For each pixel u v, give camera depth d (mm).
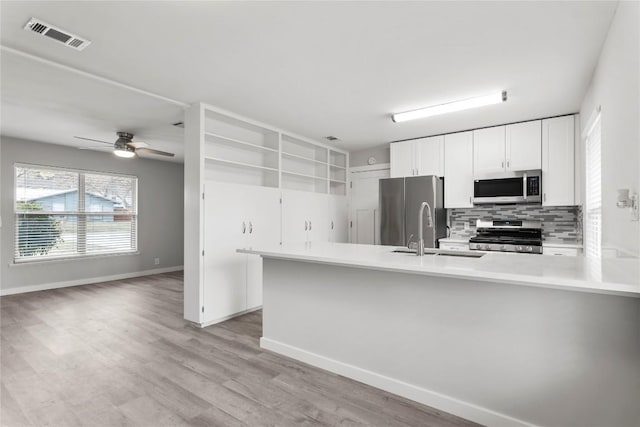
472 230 4719
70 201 5594
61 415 1959
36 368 2559
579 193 3699
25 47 2359
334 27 2135
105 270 5996
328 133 4676
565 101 3383
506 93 3160
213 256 3617
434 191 4320
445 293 2027
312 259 2246
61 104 3488
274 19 2045
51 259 5336
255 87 3102
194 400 2123
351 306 2416
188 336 3242
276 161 4508
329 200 5355
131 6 1908
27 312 4066
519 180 3973
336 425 1878
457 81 2941
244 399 2137
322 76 2855
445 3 1896
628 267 1623
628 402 1562
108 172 6000
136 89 3102
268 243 4254
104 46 2357
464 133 4449
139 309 4191
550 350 1721
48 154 5266
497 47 2371
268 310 2920
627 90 1742
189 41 2297
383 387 2256
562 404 1694
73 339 3164
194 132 3518
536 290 1751
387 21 2068
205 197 3539
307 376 2443
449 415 1979
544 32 2174
